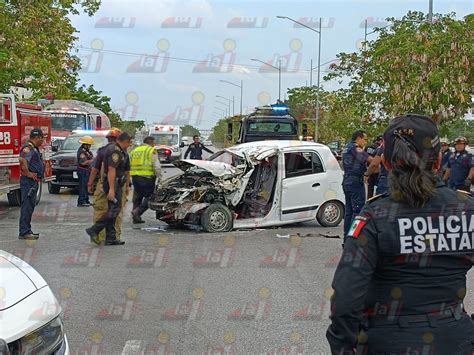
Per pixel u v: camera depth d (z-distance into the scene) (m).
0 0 20.52
